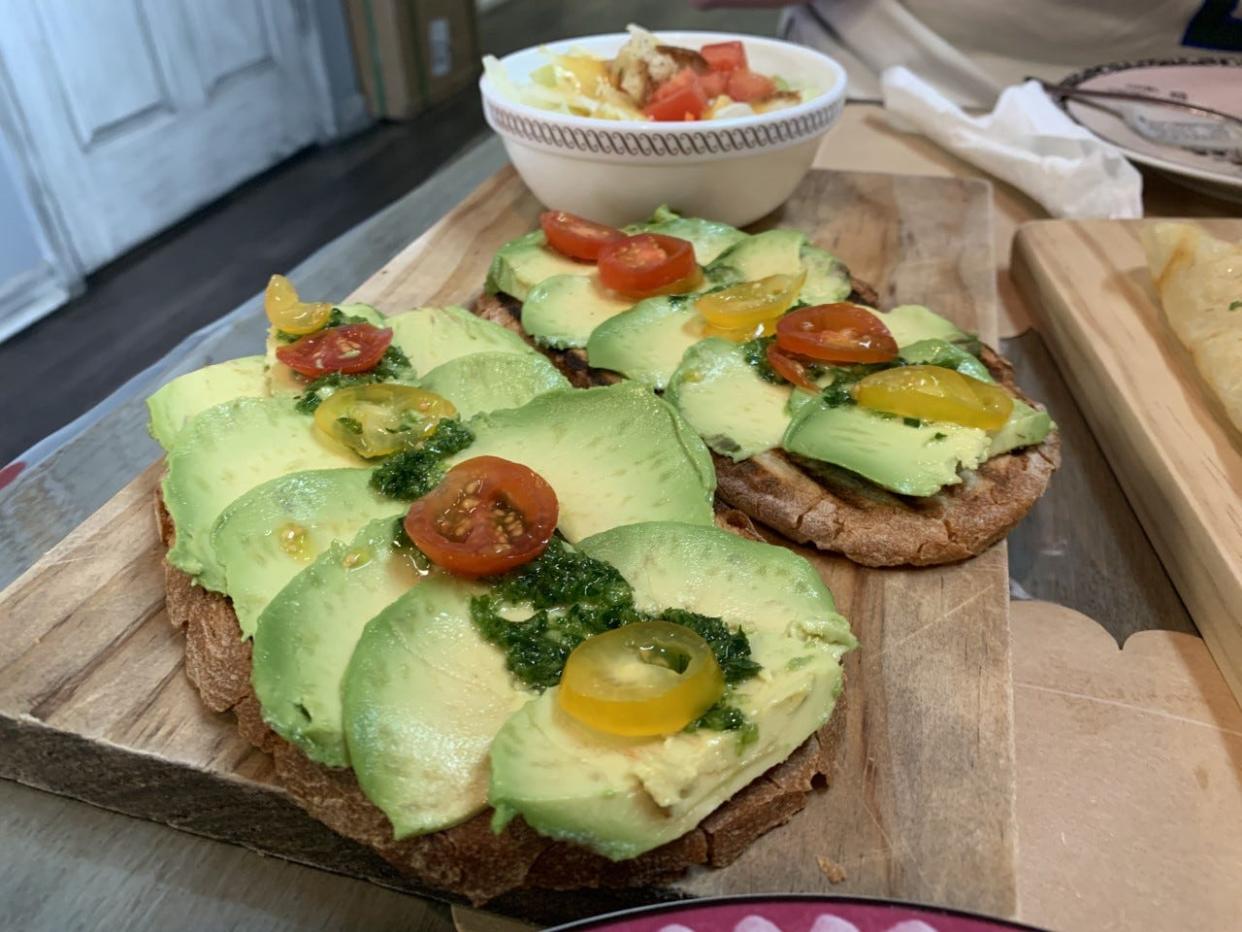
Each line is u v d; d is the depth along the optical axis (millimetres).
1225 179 333
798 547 209
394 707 147
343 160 527
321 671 152
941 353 226
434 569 167
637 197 308
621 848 135
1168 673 198
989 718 171
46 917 160
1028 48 450
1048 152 366
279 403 207
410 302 294
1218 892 160
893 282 300
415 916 162
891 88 413
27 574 198
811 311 228
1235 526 205
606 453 194
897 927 126
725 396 223
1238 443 229
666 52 321
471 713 148
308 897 164
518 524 167
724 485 211
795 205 349
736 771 145
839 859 151
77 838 173
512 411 203
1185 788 176
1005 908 144
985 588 197
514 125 306
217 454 194
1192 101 389
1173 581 219
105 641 185
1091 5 428
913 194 356
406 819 139
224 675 167
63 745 169
